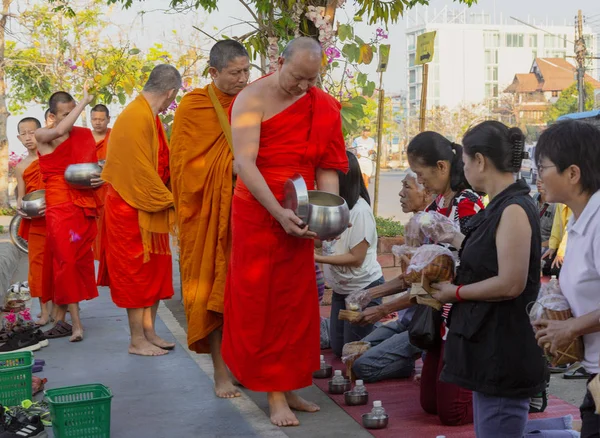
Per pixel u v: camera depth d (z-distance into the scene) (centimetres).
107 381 542
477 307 317
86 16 1984
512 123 9388
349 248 542
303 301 447
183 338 661
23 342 626
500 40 12962
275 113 431
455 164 408
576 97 7556
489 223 315
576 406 479
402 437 425
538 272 318
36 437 415
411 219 386
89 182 657
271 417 453
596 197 268
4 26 2086
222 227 493
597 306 270
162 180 619
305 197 410
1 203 2202
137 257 601
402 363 527
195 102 501
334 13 721
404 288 450
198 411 476
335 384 504
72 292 658
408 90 12938
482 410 325
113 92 823
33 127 743
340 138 451
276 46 705
